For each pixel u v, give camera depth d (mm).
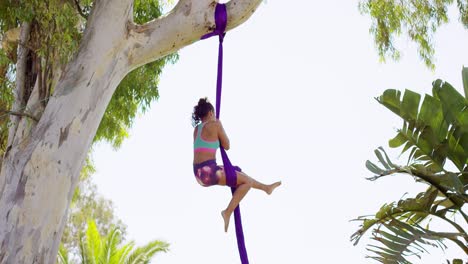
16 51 13258
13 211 9117
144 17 14805
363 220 9695
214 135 7836
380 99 10680
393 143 10664
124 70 9984
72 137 9484
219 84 8367
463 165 10453
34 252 9070
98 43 9820
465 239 9320
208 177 7715
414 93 10523
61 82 9797
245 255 7617
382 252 8523
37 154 9320
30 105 11297
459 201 9836
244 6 9727
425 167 9609
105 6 9984
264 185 7809
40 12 11516
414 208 9789
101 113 9852
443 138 10453
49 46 11570
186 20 9742
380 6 17500
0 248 8984
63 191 9375
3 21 13070
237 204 7703
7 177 9406
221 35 9664
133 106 16172
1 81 11305
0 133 13484
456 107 10438
